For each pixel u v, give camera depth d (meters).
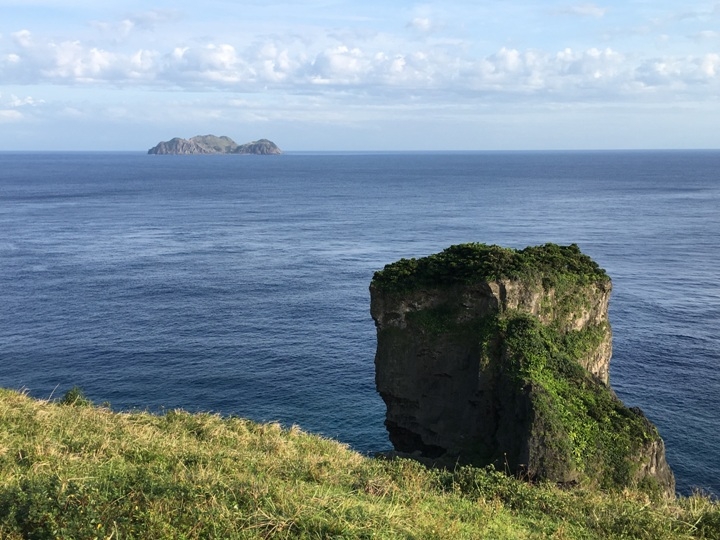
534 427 22.19
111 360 47.66
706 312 58.47
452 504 15.44
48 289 67.56
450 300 27.61
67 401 24.14
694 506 17.39
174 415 22.42
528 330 25.64
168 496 11.52
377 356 28.73
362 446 35.25
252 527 11.01
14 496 11.14
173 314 59.12
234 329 54.97
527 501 16.33
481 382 25.42
